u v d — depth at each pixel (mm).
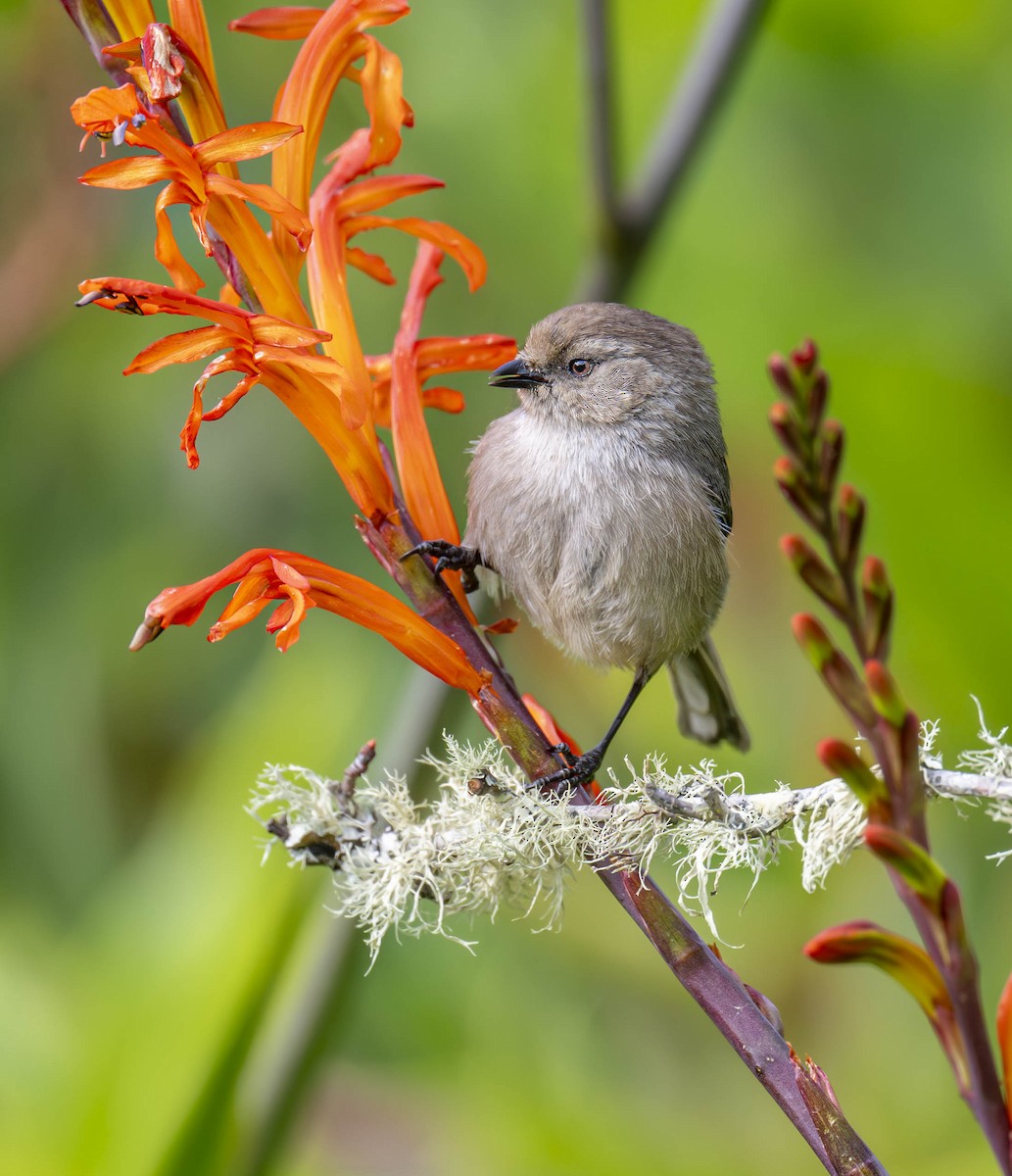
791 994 9125
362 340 10883
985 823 9203
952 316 10305
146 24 4902
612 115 8609
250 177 10727
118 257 10688
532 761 5035
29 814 10203
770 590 10727
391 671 9984
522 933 9438
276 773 4988
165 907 7266
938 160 10664
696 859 4668
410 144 10945
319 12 5406
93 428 10852
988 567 9258
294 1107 7586
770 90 10852
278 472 11023
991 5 10570
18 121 10711
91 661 10633
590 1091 8477
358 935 7551
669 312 10719
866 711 3572
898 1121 8508
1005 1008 3752
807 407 3621
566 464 8805
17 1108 6848
